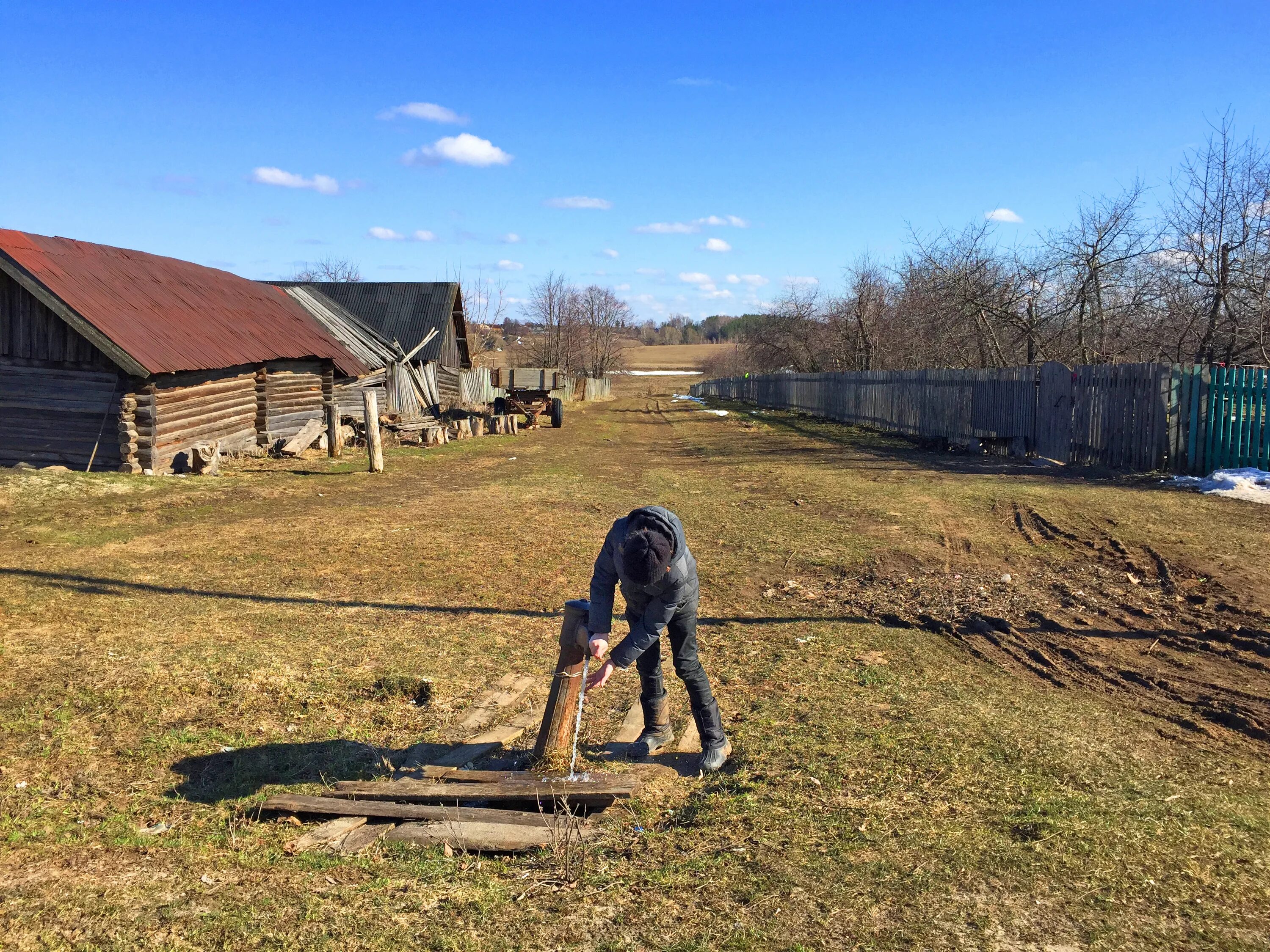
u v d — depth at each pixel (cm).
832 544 963
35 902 309
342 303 3325
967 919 282
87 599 736
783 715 495
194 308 1752
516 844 350
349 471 1639
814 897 298
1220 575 761
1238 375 1172
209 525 1090
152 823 388
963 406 1950
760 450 2089
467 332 3641
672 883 314
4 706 506
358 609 736
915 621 702
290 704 529
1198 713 492
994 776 393
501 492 1389
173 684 543
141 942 284
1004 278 2331
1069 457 1505
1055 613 706
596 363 7725
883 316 3684
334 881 326
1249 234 1576
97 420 1429
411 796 396
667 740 473
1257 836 333
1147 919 280
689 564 403
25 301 1414
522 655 632
